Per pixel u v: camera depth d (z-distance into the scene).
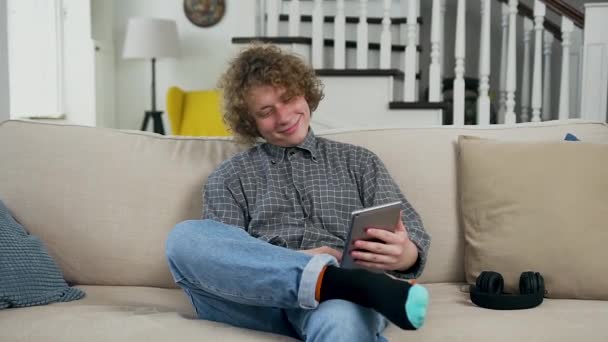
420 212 1.67
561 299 1.48
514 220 1.53
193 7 4.83
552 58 4.19
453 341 1.20
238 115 1.62
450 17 4.62
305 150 1.60
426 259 1.52
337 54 3.84
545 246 1.48
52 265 1.54
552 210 1.50
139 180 1.71
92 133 1.78
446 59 4.63
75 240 1.66
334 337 1.09
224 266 1.21
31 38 3.94
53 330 1.23
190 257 1.26
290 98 1.53
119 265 1.66
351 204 1.55
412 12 3.73
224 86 1.65
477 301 1.41
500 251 1.53
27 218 1.67
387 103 3.69
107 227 1.67
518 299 1.37
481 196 1.60
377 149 1.73
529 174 1.56
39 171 1.71
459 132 1.78
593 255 1.46
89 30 4.36
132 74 4.88
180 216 1.68
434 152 1.73
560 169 1.55
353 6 4.53
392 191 1.55
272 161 1.60
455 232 1.67
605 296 1.45
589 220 1.48
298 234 1.49
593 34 3.30
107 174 1.71
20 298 1.40
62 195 1.69
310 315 1.16
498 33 4.59
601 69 3.30
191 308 1.48
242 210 1.57
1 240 1.45
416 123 3.68
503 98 3.97
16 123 1.80
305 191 1.56
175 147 1.78
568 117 3.58
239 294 1.22
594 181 1.52
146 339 1.19
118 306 1.46
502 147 1.63
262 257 1.20
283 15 4.09
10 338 1.21
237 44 3.90
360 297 1.11
